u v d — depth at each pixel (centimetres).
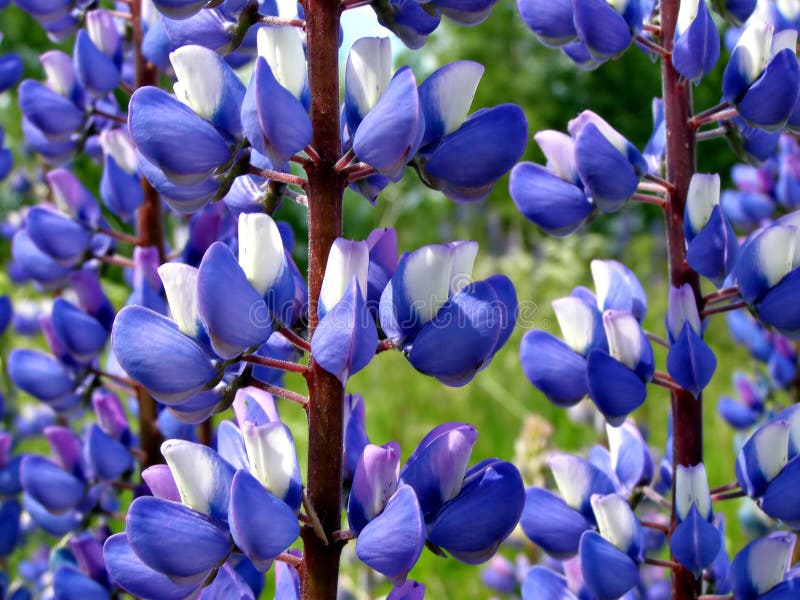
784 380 33
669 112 24
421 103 20
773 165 33
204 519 19
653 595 30
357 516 19
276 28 19
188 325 19
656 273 99
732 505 45
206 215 26
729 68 24
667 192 24
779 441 23
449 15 20
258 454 19
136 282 27
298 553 20
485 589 45
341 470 19
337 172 19
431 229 168
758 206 33
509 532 19
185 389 19
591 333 24
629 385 24
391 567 18
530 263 93
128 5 28
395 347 19
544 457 36
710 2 25
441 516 19
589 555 23
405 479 19
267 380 21
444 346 19
